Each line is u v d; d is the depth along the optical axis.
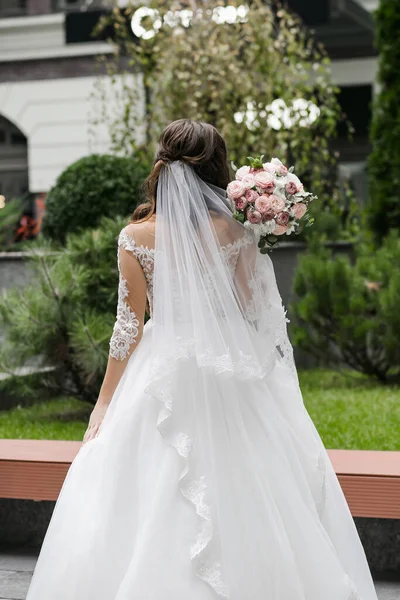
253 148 9.93
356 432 5.67
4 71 13.60
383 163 9.41
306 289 7.99
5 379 6.24
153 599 2.54
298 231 2.97
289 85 9.98
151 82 10.22
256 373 2.85
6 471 3.99
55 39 13.34
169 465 2.71
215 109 9.87
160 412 2.75
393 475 3.65
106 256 6.34
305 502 2.84
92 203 7.60
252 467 2.74
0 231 9.33
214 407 2.77
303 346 7.91
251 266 2.93
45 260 6.24
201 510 2.61
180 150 2.94
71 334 5.93
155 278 2.84
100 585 2.65
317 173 10.13
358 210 10.38
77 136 13.31
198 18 9.92
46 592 2.68
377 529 3.82
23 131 13.63
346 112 14.98
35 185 13.60
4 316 6.21
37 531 4.17
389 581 3.69
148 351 2.93
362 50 14.57
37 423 6.39
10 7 14.10
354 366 7.85
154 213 2.94
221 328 2.85
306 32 13.12
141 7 10.09
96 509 2.74
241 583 2.59
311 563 2.72
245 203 2.84
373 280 7.86
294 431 2.97
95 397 6.44
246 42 10.34
